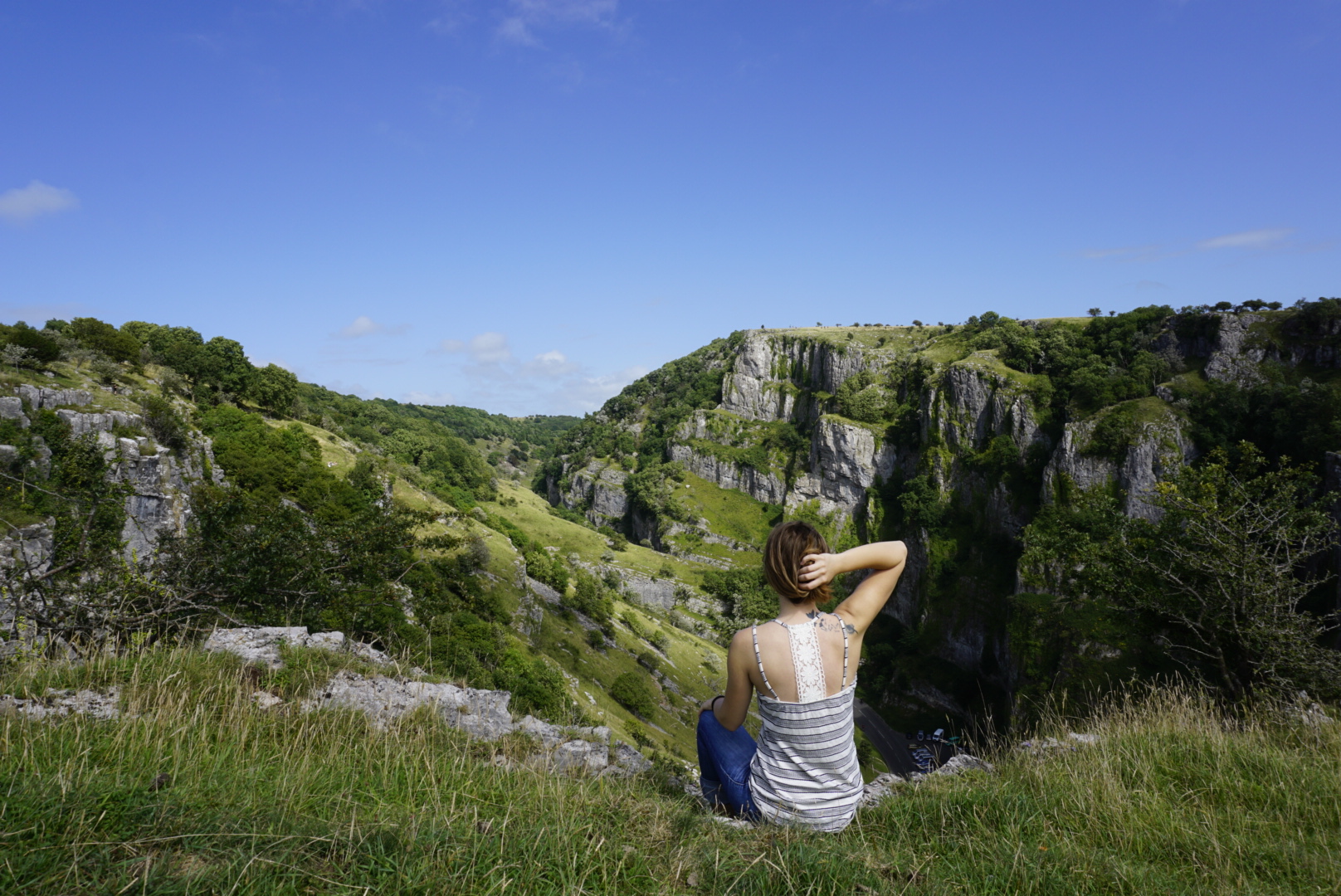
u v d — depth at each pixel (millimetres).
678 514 158875
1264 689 10852
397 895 2539
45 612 9016
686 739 66562
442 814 3295
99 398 49344
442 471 135000
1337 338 86625
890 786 5805
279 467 60375
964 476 114875
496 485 163000
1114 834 4164
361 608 19078
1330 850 4066
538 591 80875
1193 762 5613
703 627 120438
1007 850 3723
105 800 2941
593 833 3283
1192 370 97562
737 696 3725
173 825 2840
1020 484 106750
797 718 3449
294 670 6137
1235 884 3668
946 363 141750
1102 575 14820
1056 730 6902
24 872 2393
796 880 2957
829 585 3523
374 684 6426
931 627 105750
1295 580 11922
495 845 2977
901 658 103438
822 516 143250
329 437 94812
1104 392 97812
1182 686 7215
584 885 2828
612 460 197625
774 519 159375
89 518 12367
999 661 92938
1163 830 4246
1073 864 3596
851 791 3623
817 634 3490
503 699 6871
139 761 3787
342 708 5621
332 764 4223
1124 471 89938
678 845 3291
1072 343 115062
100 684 5320
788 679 3443
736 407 188125
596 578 119062
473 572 64812
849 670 3551
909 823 4359
